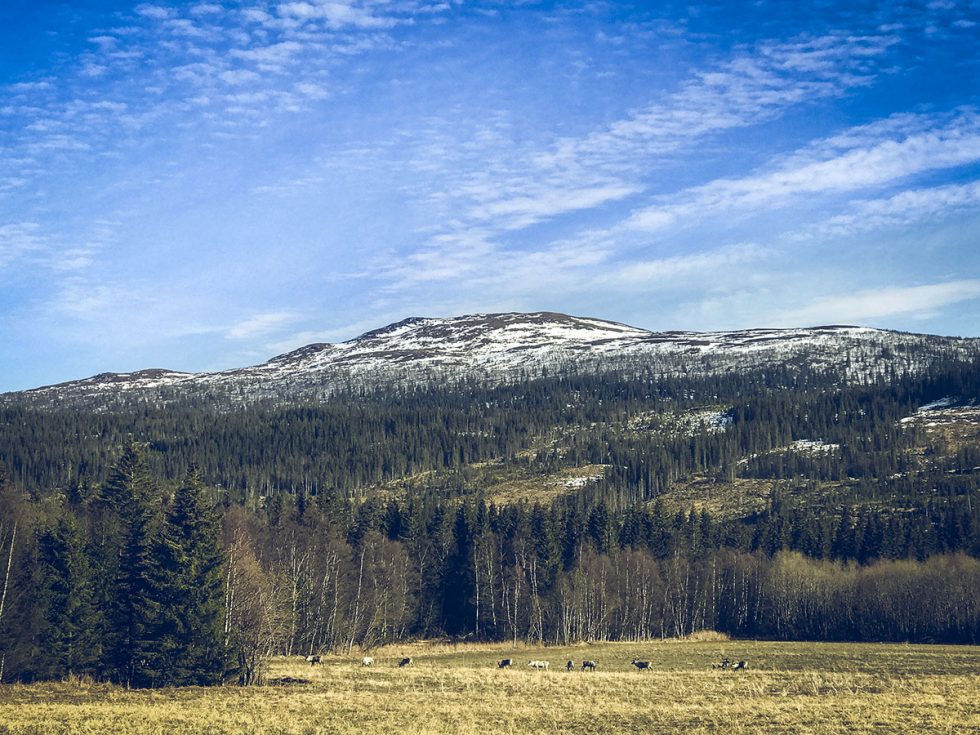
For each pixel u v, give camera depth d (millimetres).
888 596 121938
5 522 67750
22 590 65000
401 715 49594
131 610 65438
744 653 97250
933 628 118500
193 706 52344
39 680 63219
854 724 45188
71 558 65438
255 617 76000
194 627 62719
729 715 49094
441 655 100062
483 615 119312
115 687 61469
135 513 71000
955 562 123938
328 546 107812
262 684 64438
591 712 50781
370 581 112625
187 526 64750
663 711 50844
